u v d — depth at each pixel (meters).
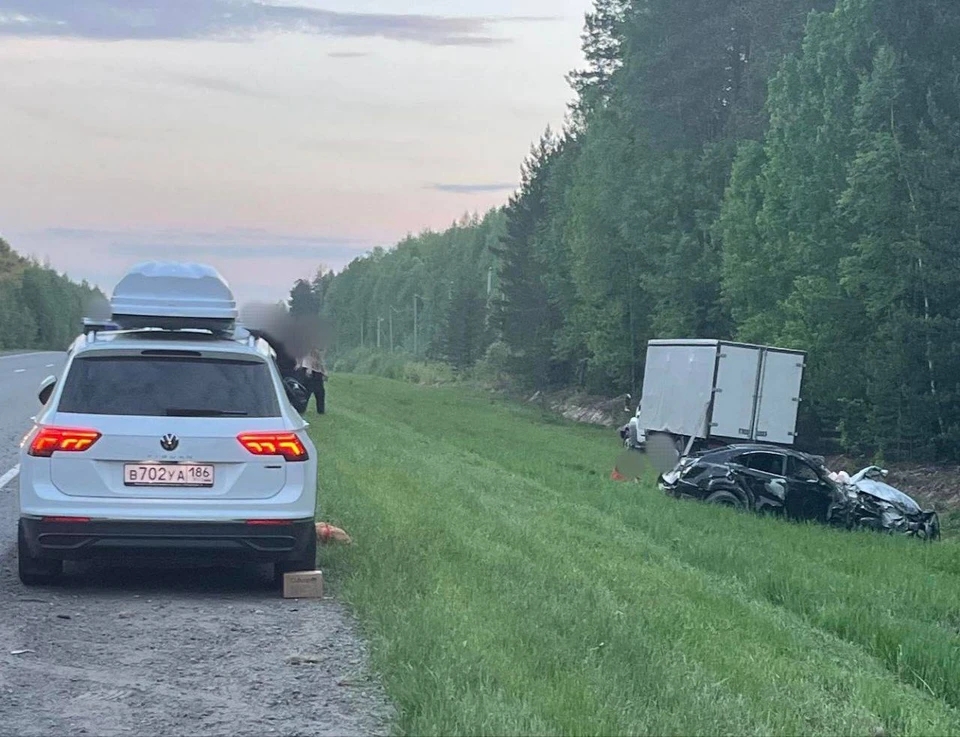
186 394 8.57
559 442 43.25
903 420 37.56
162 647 7.28
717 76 56.91
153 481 8.33
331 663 6.98
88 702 6.13
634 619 8.72
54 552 8.28
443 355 114.94
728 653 8.36
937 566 18.33
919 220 36.56
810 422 44.12
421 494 16.00
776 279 43.72
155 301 9.29
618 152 60.88
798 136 41.06
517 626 7.76
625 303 62.56
